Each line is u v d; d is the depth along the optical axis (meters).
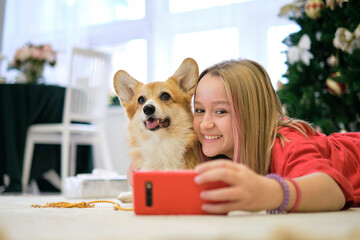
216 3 5.07
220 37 4.98
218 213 1.10
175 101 1.98
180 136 1.89
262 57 4.72
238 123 1.57
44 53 5.23
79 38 6.17
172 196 1.12
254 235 0.70
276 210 1.11
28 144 4.38
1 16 6.79
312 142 1.42
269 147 1.50
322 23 3.00
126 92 2.19
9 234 0.76
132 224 0.90
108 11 6.20
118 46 6.07
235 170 1.02
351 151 1.69
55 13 6.26
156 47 5.40
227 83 1.61
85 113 4.60
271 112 1.61
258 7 4.78
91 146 4.87
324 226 0.83
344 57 2.70
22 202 2.42
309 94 2.83
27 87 4.43
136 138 2.03
